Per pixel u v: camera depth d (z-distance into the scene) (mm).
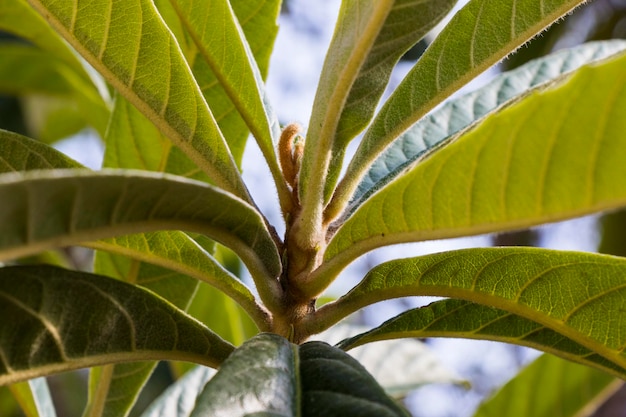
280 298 452
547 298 457
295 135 486
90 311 405
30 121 1232
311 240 455
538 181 362
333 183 471
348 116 453
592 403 758
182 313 435
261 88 525
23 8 782
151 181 348
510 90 631
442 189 384
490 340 494
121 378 565
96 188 335
